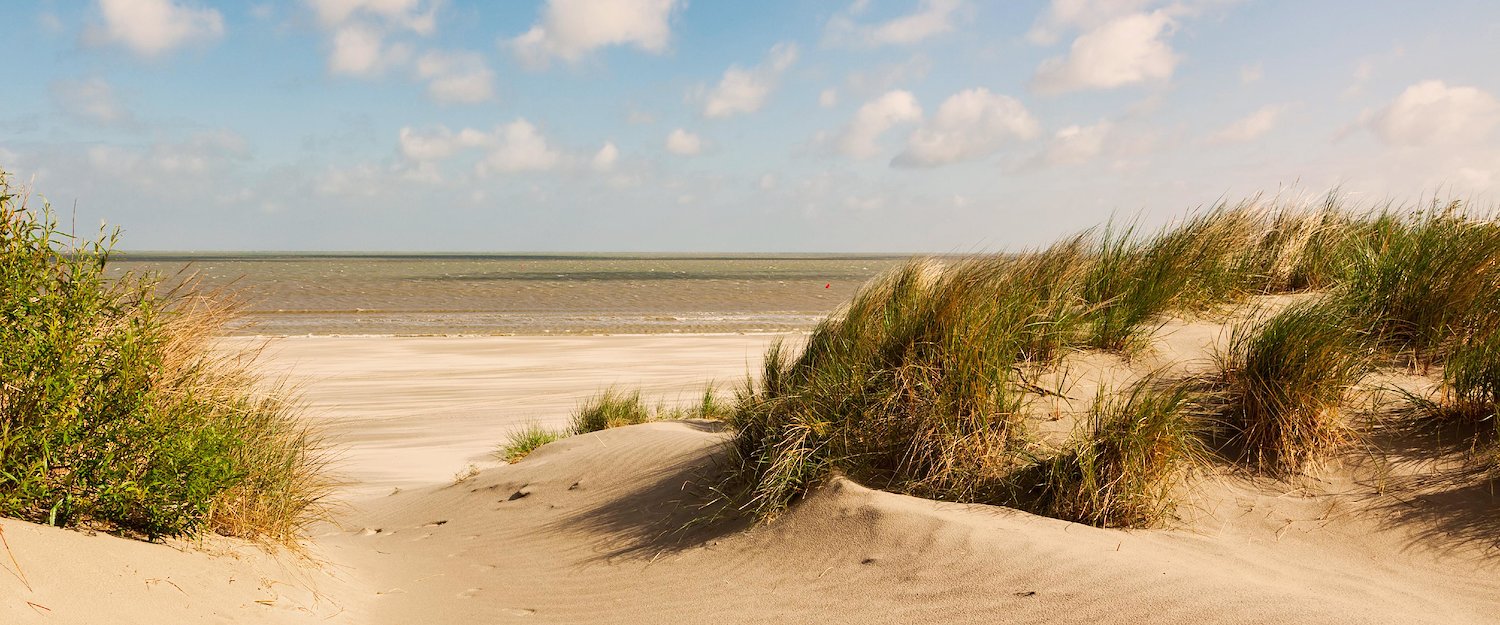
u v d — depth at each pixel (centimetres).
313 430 688
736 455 579
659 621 405
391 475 948
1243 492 456
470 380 1661
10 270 333
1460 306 543
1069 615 340
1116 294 650
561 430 1165
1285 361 486
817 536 454
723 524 511
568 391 1544
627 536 542
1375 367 526
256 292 4022
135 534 368
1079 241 694
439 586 496
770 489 504
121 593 307
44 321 345
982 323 530
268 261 14112
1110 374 565
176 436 372
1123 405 508
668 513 555
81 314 351
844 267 12394
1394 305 574
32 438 337
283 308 3450
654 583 457
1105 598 346
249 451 462
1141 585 351
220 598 348
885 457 512
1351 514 429
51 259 359
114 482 354
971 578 381
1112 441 452
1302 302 575
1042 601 353
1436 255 584
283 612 367
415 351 2064
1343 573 385
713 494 559
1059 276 654
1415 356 541
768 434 543
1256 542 417
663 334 2575
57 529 328
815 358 640
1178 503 446
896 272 684
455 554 577
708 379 1678
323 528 681
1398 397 502
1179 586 348
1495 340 481
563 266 11762
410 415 1320
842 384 550
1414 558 394
